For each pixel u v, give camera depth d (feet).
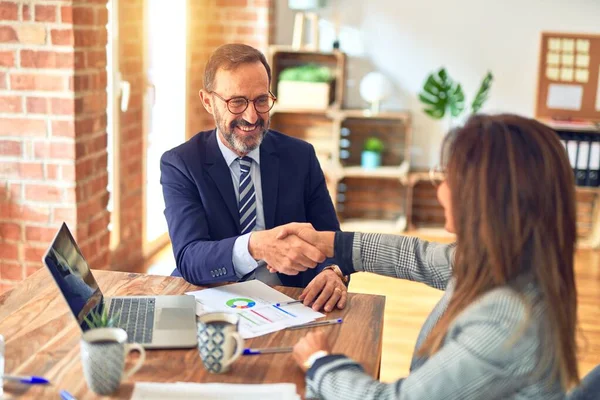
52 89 9.95
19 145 10.15
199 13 16.79
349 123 18.03
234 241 6.49
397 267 5.99
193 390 4.64
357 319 5.93
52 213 10.28
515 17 17.33
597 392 4.98
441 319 4.57
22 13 9.78
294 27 17.79
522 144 4.16
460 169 4.25
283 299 6.28
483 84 16.47
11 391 4.61
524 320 3.98
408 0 17.48
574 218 4.21
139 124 14.02
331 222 7.97
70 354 5.15
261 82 7.24
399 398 4.18
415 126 18.04
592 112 17.49
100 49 10.68
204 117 17.33
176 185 7.36
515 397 4.12
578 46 17.29
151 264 14.64
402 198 18.30
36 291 6.37
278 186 7.70
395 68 17.83
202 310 5.96
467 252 4.26
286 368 5.04
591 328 12.34
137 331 5.45
